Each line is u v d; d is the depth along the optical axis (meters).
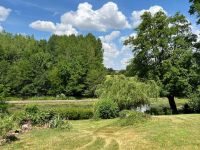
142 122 23.42
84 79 93.94
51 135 20.52
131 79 33.50
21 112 24.80
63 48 114.69
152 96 32.81
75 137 19.67
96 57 112.94
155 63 38.69
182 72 36.88
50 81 92.19
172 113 37.69
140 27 39.34
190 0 33.44
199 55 36.88
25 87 89.31
